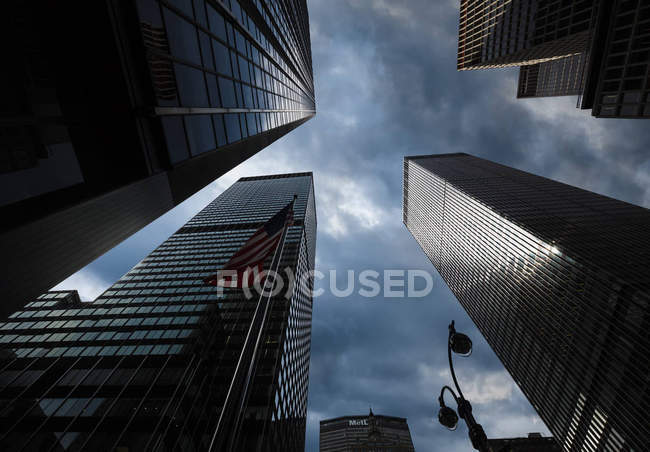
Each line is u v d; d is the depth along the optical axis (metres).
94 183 11.09
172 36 14.13
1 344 41.25
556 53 88.75
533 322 90.50
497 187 133.75
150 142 12.74
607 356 66.81
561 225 93.19
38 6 9.65
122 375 35.19
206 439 35.06
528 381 94.56
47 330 44.50
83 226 10.47
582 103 55.00
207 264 68.19
